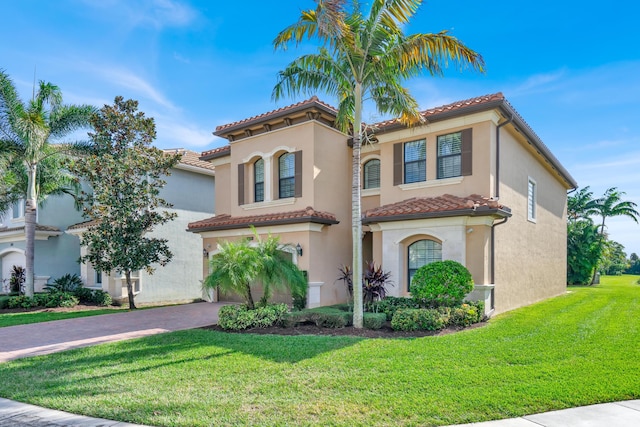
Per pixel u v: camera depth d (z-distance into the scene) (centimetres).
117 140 1911
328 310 1362
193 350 998
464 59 1154
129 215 1852
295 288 1361
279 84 1329
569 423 563
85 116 2030
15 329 1368
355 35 1202
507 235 1652
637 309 1605
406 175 1720
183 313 1684
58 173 2194
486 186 1498
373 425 562
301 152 1772
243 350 986
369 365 839
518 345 982
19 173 2153
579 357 877
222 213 2253
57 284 2231
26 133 1880
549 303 1880
